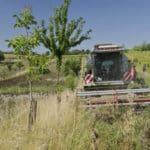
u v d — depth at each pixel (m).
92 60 24.78
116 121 10.50
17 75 58.41
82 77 26.31
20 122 11.34
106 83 24.67
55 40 21.11
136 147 8.65
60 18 21.06
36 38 13.86
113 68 24.73
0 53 108.31
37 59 14.24
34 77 14.30
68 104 14.06
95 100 15.18
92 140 8.46
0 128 9.69
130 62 24.80
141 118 9.67
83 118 11.48
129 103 14.16
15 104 16.45
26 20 13.74
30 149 8.52
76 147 8.91
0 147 8.48
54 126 10.50
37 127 10.21
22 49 13.89
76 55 50.44
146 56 101.25
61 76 48.62
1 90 37.06
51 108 13.41
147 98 14.63
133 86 22.47
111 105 13.85
